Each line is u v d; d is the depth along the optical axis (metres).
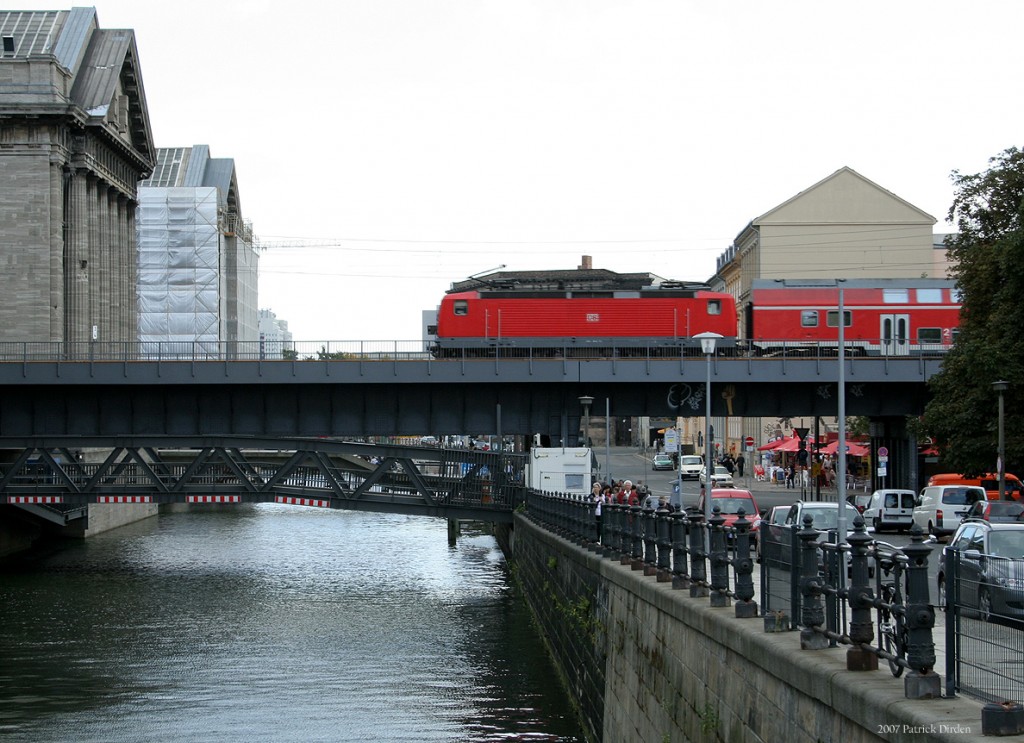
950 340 73.56
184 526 96.94
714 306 73.12
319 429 61.34
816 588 13.29
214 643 43.41
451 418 62.09
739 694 14.88
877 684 11.16
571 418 62.91
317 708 33.19
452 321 72.88
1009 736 9.22
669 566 21.28
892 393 63.56
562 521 40.03
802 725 12.57
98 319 96.12
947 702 10.34
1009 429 52.66
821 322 73.50
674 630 18.73
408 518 108.19
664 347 69.75
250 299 186.25
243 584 59.59
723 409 63.47
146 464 62.00
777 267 113.81
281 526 97.44
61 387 60.59
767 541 15.66
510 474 61.69
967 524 25.67
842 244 113.62
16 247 87.88
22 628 46.72
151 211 129.75
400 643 42.97
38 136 88.44
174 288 130.12
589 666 28.45
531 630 45.34
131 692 35.50
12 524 74.56
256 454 112.38
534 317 72.88
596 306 72.94
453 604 52.59
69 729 31.16
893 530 54.91
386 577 62.47
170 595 55.72
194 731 30.86
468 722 31.16
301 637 44.44
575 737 29.19
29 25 99.69
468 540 85.56
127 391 60.69
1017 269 51.28
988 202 57.91
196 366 59.28
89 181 95.50
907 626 10.80
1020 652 9.41
